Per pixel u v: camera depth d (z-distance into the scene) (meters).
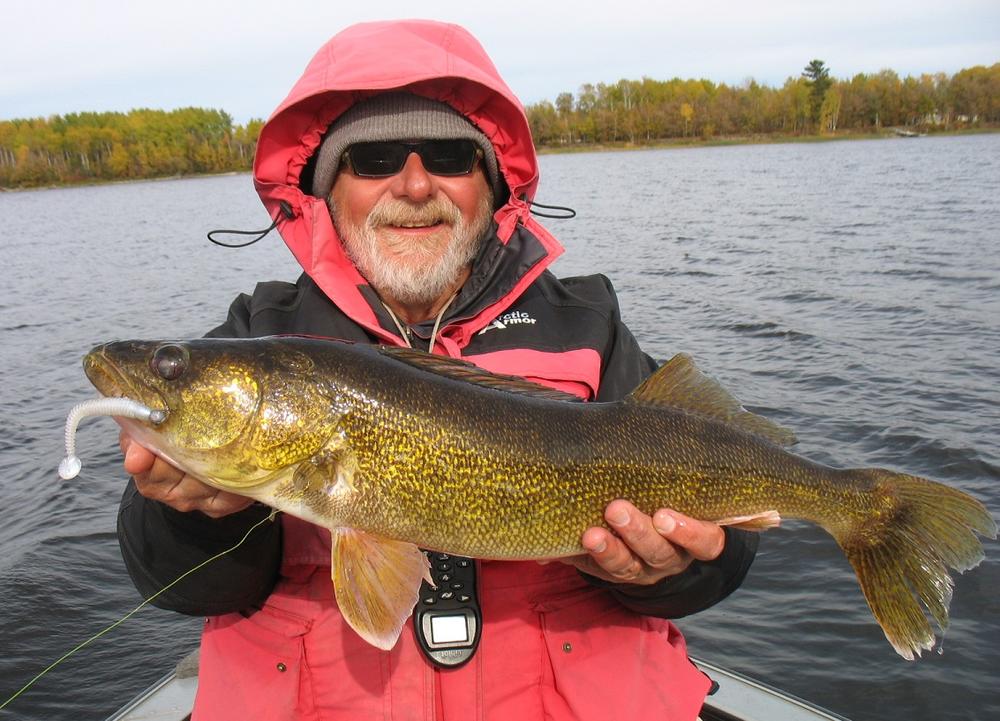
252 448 0.67
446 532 0.69
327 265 0.84
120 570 1.70
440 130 0.83
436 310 0.89
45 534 1.83
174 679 1.01
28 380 3.13
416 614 0.72
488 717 0.73
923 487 0.78
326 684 0.73
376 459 0.68
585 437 0.72
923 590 0.77
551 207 0.99
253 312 0.85
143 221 12.20
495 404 0.71
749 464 0.76
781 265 4.87
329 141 0.86
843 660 1.33
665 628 0.84
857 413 2.25
